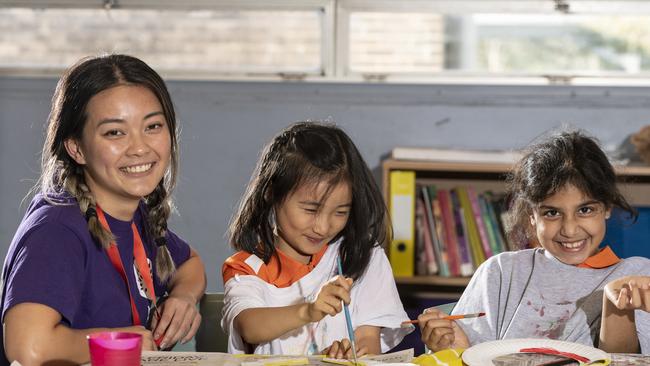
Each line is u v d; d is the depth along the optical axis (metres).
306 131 1.79
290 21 3.20
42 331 1.46
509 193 2.01
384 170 2.84
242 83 3.07
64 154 1.66
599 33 3.19
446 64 3.21
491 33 3.21
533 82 3.12
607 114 3.04
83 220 1.61
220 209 3.10
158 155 1.63
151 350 1.56
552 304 1.80
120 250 1.68
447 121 3.06
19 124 3.07
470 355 1.38
